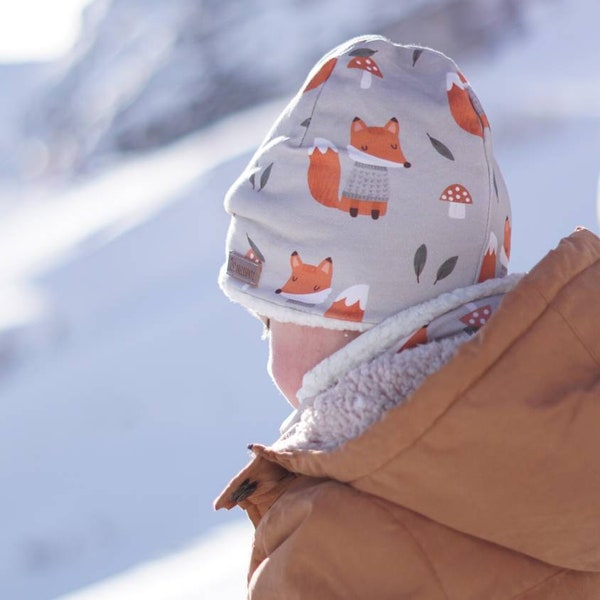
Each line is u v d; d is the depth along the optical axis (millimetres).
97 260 23875
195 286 21000
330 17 45156
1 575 10086
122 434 14242
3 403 17016
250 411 14164
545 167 19219
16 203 54625
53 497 12281
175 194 26078
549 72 32375
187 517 10648
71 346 19766
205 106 49031
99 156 54875
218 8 52438
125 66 58844
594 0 35438
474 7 38188
